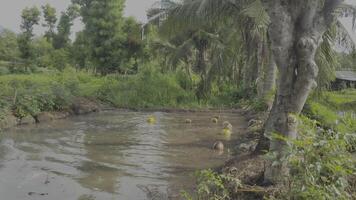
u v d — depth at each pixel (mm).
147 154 12586
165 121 21266
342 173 5676
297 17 7309
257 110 21125
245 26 18906
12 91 20188
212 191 7438
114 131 17172
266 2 7363
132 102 28906
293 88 7336
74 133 16297
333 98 21500
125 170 10570
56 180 9469
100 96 29062
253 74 28281
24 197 8188
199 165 11203
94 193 8602
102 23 41281
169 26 19062
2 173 9867
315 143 5703
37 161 11297
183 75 33406
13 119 17641
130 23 42875
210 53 33156
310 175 5574
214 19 18234
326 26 7301
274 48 7348
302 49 7121
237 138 15766
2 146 13141
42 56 49062
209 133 17047
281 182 6977
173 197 8289
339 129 6574
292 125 7266
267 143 9977
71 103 23203
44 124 18516
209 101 31141
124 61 42094
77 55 47594
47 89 22156
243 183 7898
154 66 34344
